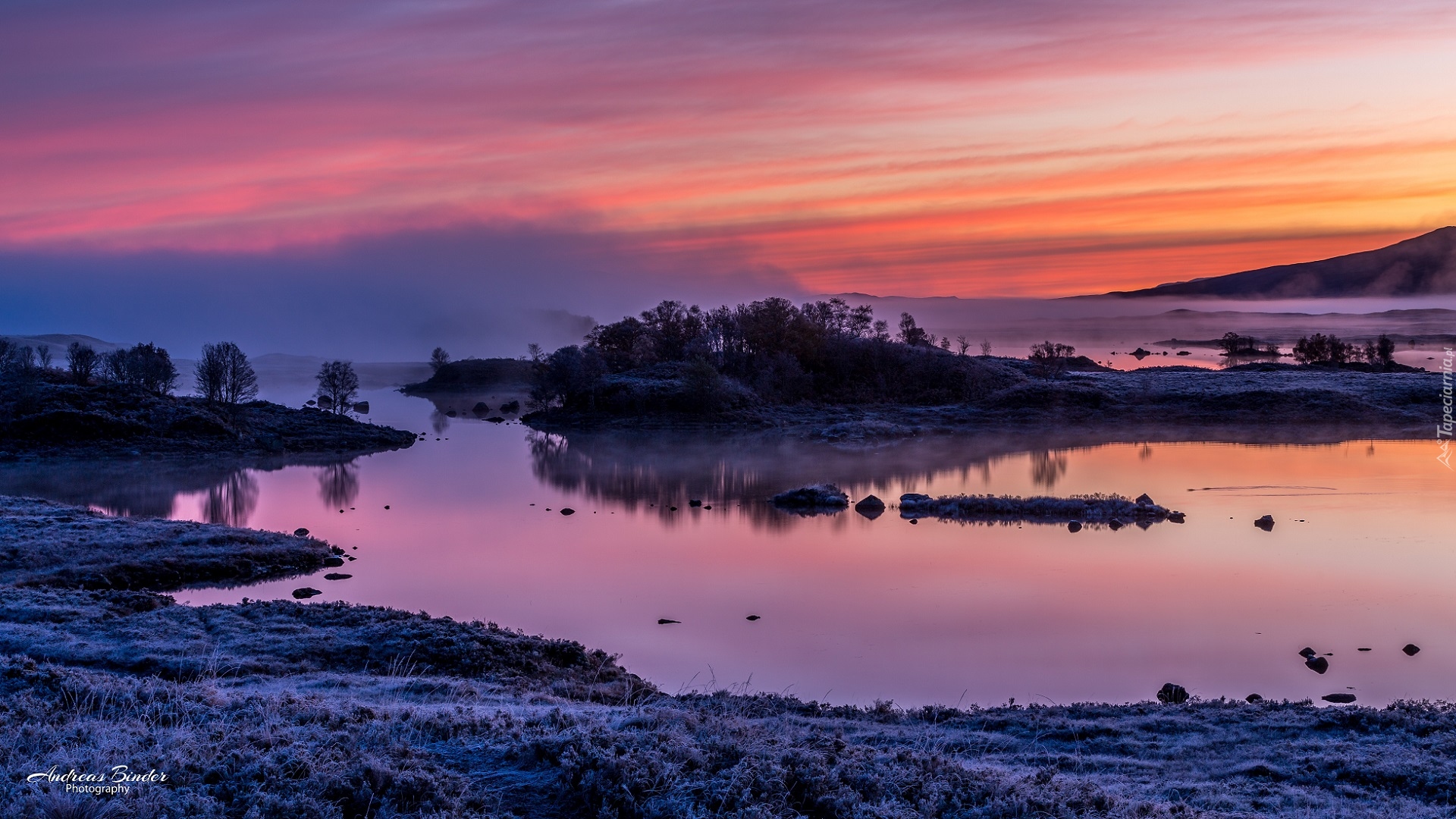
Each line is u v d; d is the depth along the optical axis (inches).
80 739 566.9
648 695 1184.2
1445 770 761.6
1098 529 2610.7
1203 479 3535.9
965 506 2920.8
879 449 4842.5
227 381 6072.8
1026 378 7332.7
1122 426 5684.1
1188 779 778.8
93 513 2755.9
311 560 2245.3
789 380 7086.6
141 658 1171.9
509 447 5142.7
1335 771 776.9
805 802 526.0
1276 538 2417.6
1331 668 1418.6
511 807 508.1
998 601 1865.2
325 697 925.2
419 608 1852.9
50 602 1494.8
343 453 4864.7
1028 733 941.8
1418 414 5743.1
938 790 550.9
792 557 2317.9
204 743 551.5
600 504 3196.4
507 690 1107.3
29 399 4864.7
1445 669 1409.9
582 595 1955.0
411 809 483.2
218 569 2108.8
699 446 5123.0
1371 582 1964.8
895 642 1589.6
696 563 2252.7
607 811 489.4
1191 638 1590.8
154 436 4845.0
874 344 7652.6
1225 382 6599.4
